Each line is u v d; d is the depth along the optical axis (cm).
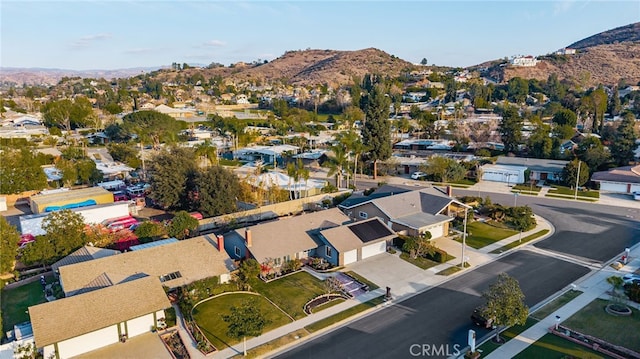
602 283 4309
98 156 10906
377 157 9388
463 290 4203
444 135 13488
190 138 13688
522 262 4859
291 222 5141
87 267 3959
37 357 3172
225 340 3406
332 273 4612
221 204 6378
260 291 4225
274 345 3325
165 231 5519
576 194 7662
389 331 3516
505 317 3195
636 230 5844
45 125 15600
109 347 3350
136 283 3688
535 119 13638
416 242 5041
